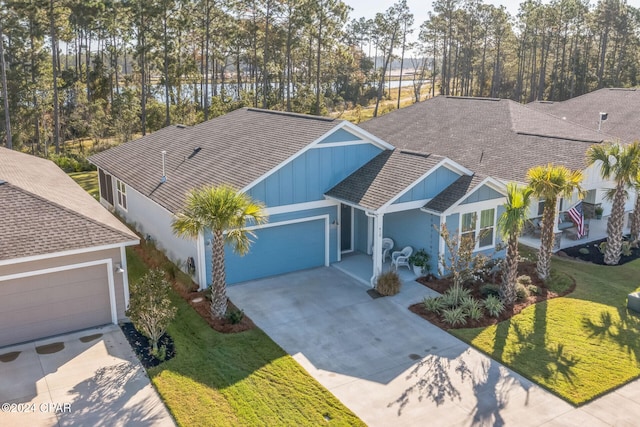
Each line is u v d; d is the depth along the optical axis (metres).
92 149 40.94
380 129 32.22
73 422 10.23
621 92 35.41
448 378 12.01
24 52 48.34
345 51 57.38
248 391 11.38
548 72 75.88
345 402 11.10
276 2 48.25
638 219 20.91
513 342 13.55
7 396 11.06
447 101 33.78
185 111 51.97
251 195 16.84
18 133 43.25
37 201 14.55
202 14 49.16
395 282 16.52
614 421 10.47
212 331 14.02
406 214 18.48
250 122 23.12
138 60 55.03
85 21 52.25
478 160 24.08
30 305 13.38
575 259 19.89
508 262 15.52
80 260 13.70
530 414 10.69
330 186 18.67
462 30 70.19
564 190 16.42
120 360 12.55
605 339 13.69
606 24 65.25
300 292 16.73
